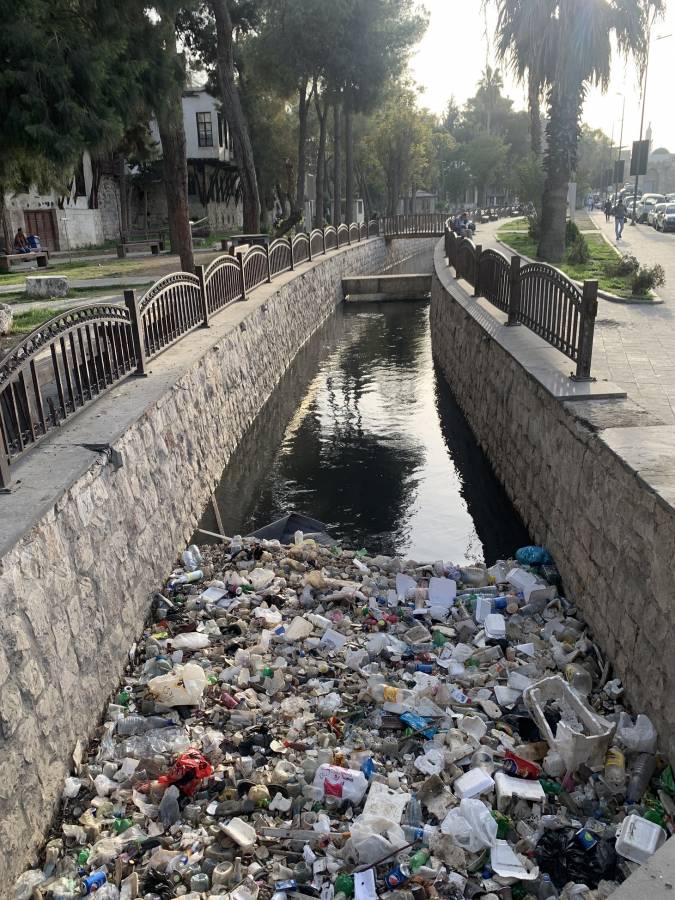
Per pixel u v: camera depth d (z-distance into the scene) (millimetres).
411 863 3609
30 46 7434
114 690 5137
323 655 5559
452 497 9688
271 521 8969
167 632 5910
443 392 15148
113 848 3797
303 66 30625
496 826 3738
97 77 8016
